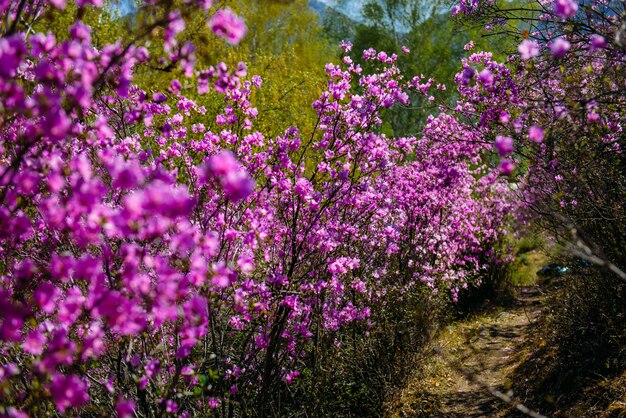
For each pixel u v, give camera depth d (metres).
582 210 4.21
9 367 2.11
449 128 7.45
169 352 3.38
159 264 2.02
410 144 7.00
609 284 5.00
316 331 5.11
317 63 24.05
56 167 2.04
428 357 6.88
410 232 7.25
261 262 4.26
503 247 10.74
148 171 2.82
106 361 3.37
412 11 25.05
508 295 10.02
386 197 6.08
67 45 1.95
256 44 22.98
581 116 3.64
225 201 3.38
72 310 1.97
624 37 2.95
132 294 1.98
